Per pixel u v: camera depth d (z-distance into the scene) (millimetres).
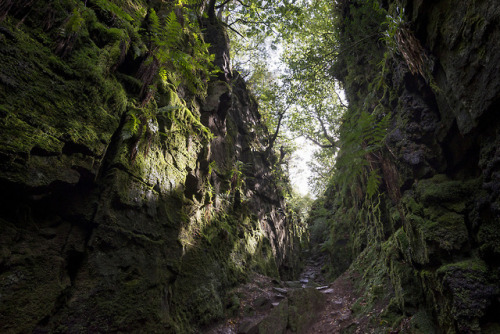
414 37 4270
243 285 7074
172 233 4961
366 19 6980
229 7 12656
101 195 3701
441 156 4566
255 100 14875
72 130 3299
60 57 3443
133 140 4246
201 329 4941
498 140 3039
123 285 3641
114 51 4172
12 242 2754
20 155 2729
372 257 7602
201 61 6672
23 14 3201
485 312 2928
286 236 14133
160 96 5281
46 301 2818
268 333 5457
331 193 19031
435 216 4035
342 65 11594
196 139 6359
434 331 3891
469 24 3191
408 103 5434
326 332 5777
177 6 6348
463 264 3340
